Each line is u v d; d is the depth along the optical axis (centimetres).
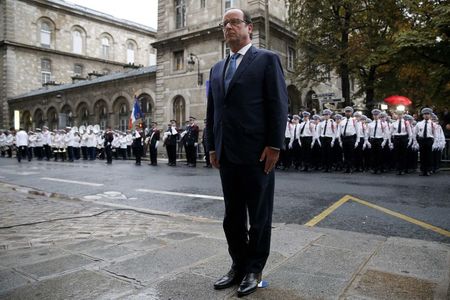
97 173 1339
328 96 1895
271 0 2336
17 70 4191
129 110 2938
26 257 355
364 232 491
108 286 282
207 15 2389
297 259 344
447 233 482
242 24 283
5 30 4119
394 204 678
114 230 472
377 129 1232
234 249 296
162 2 2608
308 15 1961
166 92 2575
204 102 2358
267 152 276
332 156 1343
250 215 287
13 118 4122
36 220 538
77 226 498
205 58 2373
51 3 4391
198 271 312
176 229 475
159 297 263
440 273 309
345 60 1877
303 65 2080
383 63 1839
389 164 1331
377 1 1828
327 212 613
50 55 4416
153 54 5381
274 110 272
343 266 325
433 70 1728
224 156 285
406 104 1930
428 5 1688
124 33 5038
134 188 945
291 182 991
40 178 1198
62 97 3553
